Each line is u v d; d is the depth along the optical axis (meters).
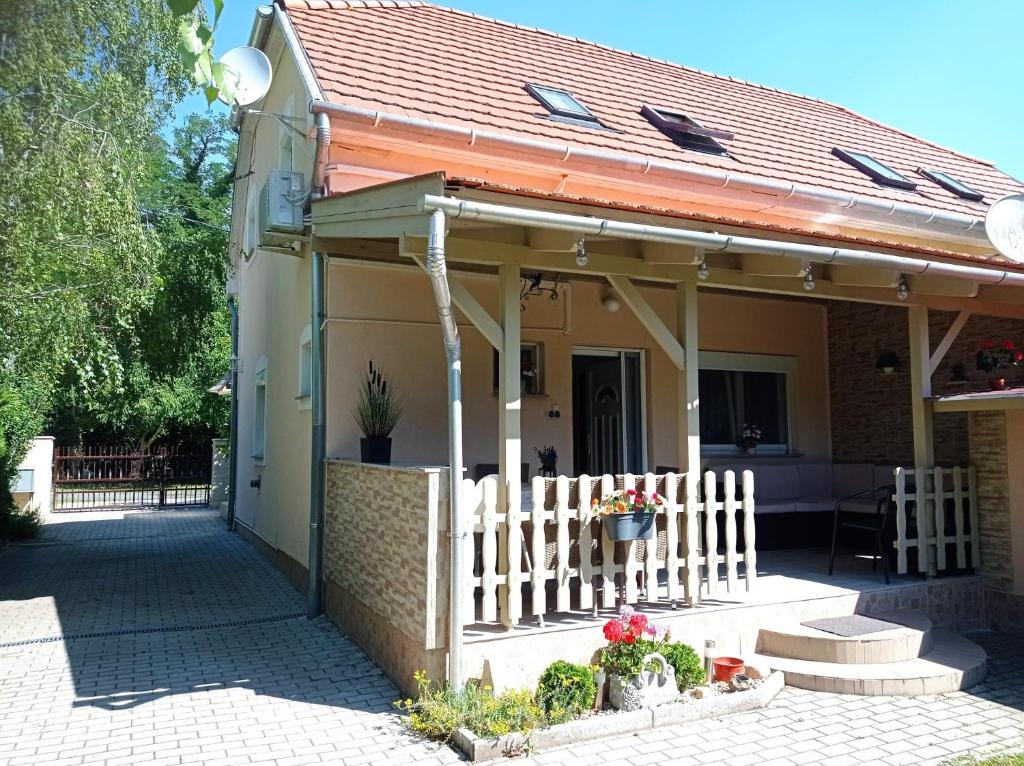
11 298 7.93
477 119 8.34
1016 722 5.20
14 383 11.27
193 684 5.95
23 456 16.12
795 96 14.55
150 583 10.16
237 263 16.03
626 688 5.18
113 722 5.16
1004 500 7.60
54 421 26.41
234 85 2.45
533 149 8.05
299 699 5.58
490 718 4.77
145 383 26.05
